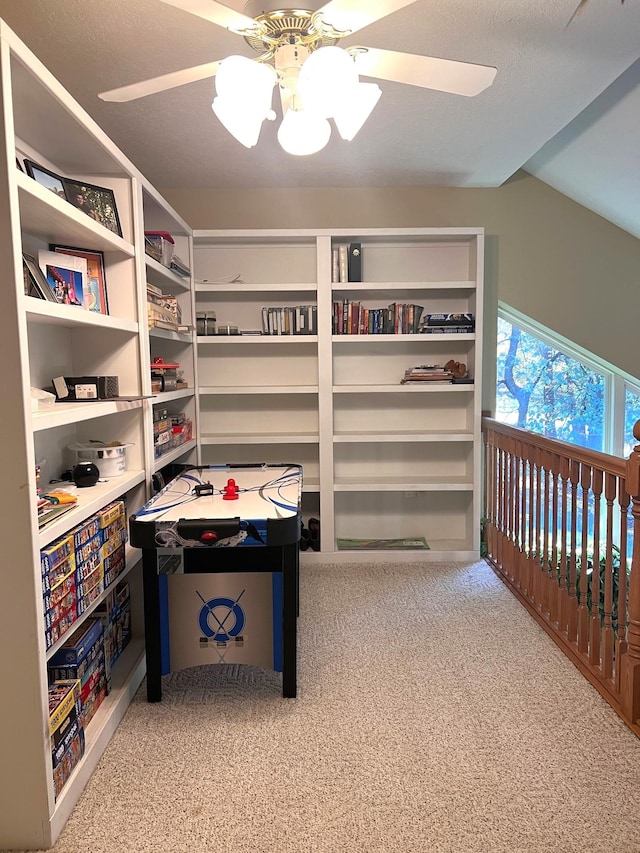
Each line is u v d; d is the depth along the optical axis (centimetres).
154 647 228
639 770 188
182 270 356
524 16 206
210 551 219
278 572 224
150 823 168
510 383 451
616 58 235
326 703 228
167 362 386
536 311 416
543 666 255
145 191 276
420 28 214
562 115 289
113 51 227
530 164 395
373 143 325
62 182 215
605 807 172
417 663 258
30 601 154
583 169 365
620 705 220
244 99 145
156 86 174
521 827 164
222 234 376
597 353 418
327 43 160
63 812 167
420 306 391
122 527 235
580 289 414
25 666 156
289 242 400
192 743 204
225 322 415
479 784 182
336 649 272
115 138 312
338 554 396
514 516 347
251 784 183
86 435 268
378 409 423
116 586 249
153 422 288
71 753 177
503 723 213
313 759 194
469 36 220
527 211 410
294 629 229
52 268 211
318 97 140
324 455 389
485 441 405
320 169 367
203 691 239
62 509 187
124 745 203
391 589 346
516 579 342
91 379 222
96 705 211
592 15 206
